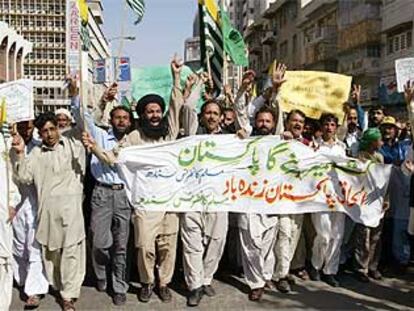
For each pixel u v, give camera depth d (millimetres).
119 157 5984
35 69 76312
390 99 21703
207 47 8750
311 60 48312
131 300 6117
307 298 6172
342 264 7262
